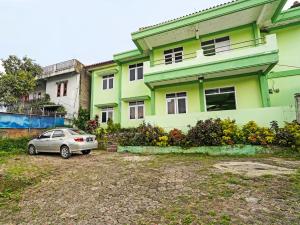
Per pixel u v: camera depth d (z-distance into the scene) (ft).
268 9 36.96
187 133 35.01
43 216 12.87
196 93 44.68
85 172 23.02
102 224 11.15
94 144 36.17
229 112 34.47
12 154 37.99
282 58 40.93
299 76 39.42
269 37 35.45
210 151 30.99
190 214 11.50
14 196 17.01
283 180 16.20
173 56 48.70
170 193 15.02
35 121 52.54
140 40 47.88
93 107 63.05
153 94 48.70
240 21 40.96
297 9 39.37
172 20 43.29
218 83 42.73
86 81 68.74
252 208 11.77
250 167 20.95
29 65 61.82
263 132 29.25
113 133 50.01
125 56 56.08
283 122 30.53
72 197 15.78
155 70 44.73
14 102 56.08
